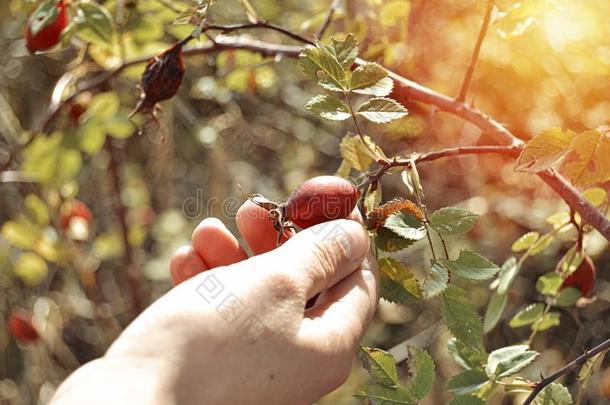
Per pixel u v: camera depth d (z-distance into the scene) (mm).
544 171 392
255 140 948
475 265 366
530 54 759
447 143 816
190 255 392
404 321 887
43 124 609
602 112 786
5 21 887
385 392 367
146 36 571
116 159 847
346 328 337
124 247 778
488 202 833
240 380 310
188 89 905
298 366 321
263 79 640
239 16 817
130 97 765
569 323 837
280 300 319
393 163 377
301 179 927
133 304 795
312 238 338
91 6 500
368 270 359
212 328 308
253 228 401
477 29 742
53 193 710
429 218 368
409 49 662
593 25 663
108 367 299
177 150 970
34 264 749
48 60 928
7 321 877
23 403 877
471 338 372
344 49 379
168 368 301
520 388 381
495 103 803
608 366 790
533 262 833
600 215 387
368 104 375
